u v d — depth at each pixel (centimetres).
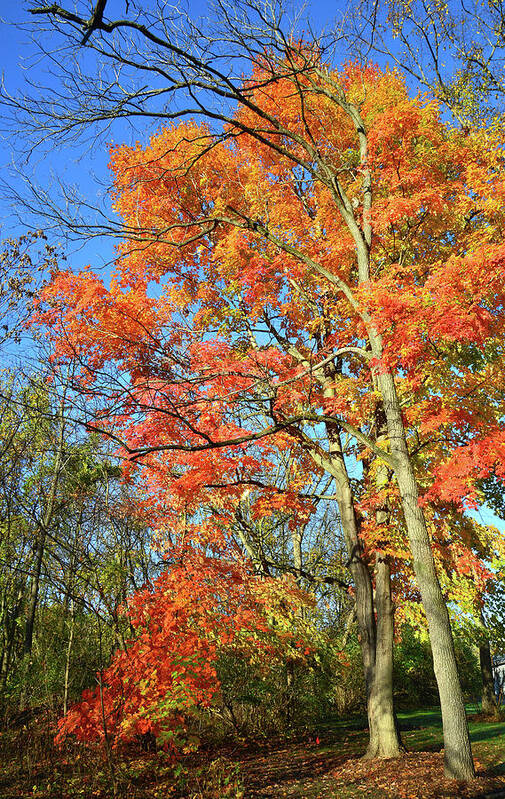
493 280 738
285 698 1559
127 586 1080
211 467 951
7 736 959
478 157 1035
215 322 1211
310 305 1167
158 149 1202
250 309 1152
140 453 728
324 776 905
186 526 995
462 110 1207
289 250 995
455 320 711
